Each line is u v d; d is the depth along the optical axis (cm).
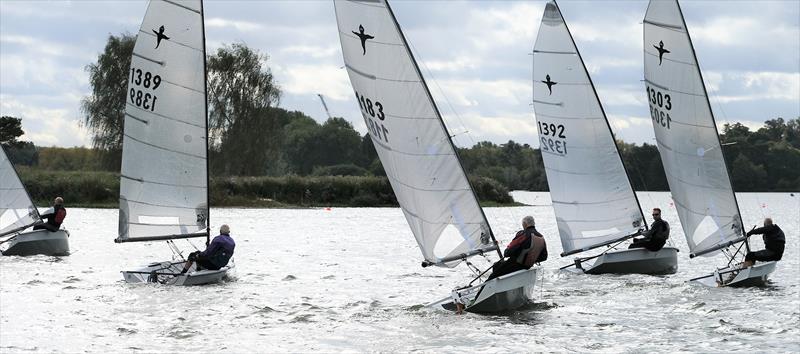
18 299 2944
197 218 3491
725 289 3347
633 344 2384
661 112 3750
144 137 3484
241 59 11219
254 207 10681
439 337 2441
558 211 3938
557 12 3912
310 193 11188
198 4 3462
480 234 2712
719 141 3644
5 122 13275
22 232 4519
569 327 2589
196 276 3269
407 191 2791
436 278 3841
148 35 3466
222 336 2431
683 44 3675
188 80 3466
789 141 14812
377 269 4209
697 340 2441
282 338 2420
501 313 2780
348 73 2839
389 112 2762
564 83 3919
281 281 3603
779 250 3425
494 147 14025
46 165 13838
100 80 10500
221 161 11238
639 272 3772
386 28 2730
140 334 2438
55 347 2270
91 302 2902
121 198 3503
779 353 2292
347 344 2348
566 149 3912
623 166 3856
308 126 18812
